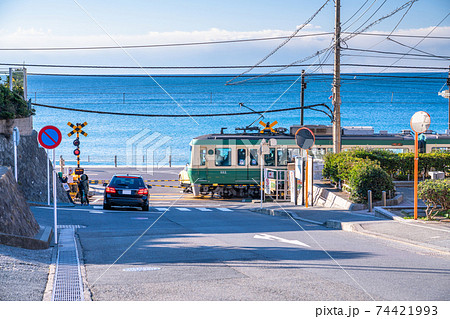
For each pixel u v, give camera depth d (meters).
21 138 25.20
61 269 9.38
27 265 9.38
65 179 30.00
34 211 20.25
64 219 18.47
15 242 11.11
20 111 25.50
